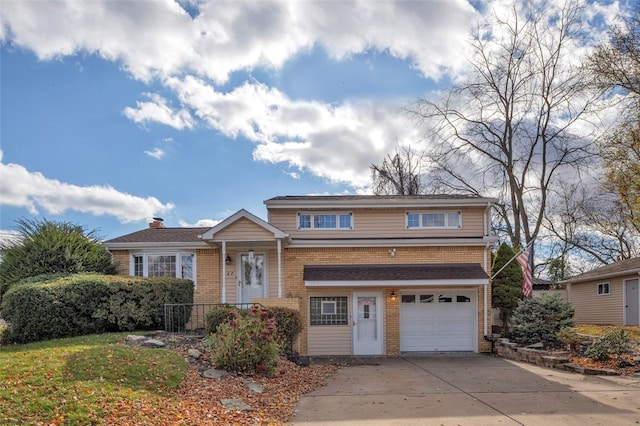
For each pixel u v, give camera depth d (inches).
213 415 300.8
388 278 651.5
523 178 1135.6
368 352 675.4
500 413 324.8
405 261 700.7
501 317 775.7
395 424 299.3
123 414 269.6
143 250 700.7
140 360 378.3
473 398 372.8
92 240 689.0
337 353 674.8
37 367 326.0
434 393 393.7
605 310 960.9
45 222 664.4
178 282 626.2
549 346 610.9
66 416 250.7
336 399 374.3
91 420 252.1
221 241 641.0
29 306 524.4
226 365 422.9
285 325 574.6
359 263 698.8
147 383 334.3
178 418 281.9
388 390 409.4
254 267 700.0
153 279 601.0
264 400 355.9
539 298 663.8
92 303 558.9
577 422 300.8
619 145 910.4
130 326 575.2
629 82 887.1
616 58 899.4
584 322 1039.0
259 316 462.0
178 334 549.0
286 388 406.3
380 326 681.6
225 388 368.5
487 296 694.5
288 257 698.8
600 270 1002.7
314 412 332.2
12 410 248.4
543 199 1122.0
